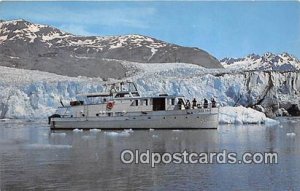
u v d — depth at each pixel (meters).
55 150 26.69
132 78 98.19
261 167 19.88
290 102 87.38
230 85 86.31
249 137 36.25
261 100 87.12
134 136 37.31
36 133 43.09
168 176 17.81
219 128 49.81
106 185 16.30
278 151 25.62
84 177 17.73
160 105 46.88
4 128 53.03
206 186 16.09
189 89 83.38
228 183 16.58
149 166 20.17
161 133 40.84
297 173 18.48
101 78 106.81
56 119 49.06
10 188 16.03
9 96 85.19
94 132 43.75
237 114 61.25
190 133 40.78
